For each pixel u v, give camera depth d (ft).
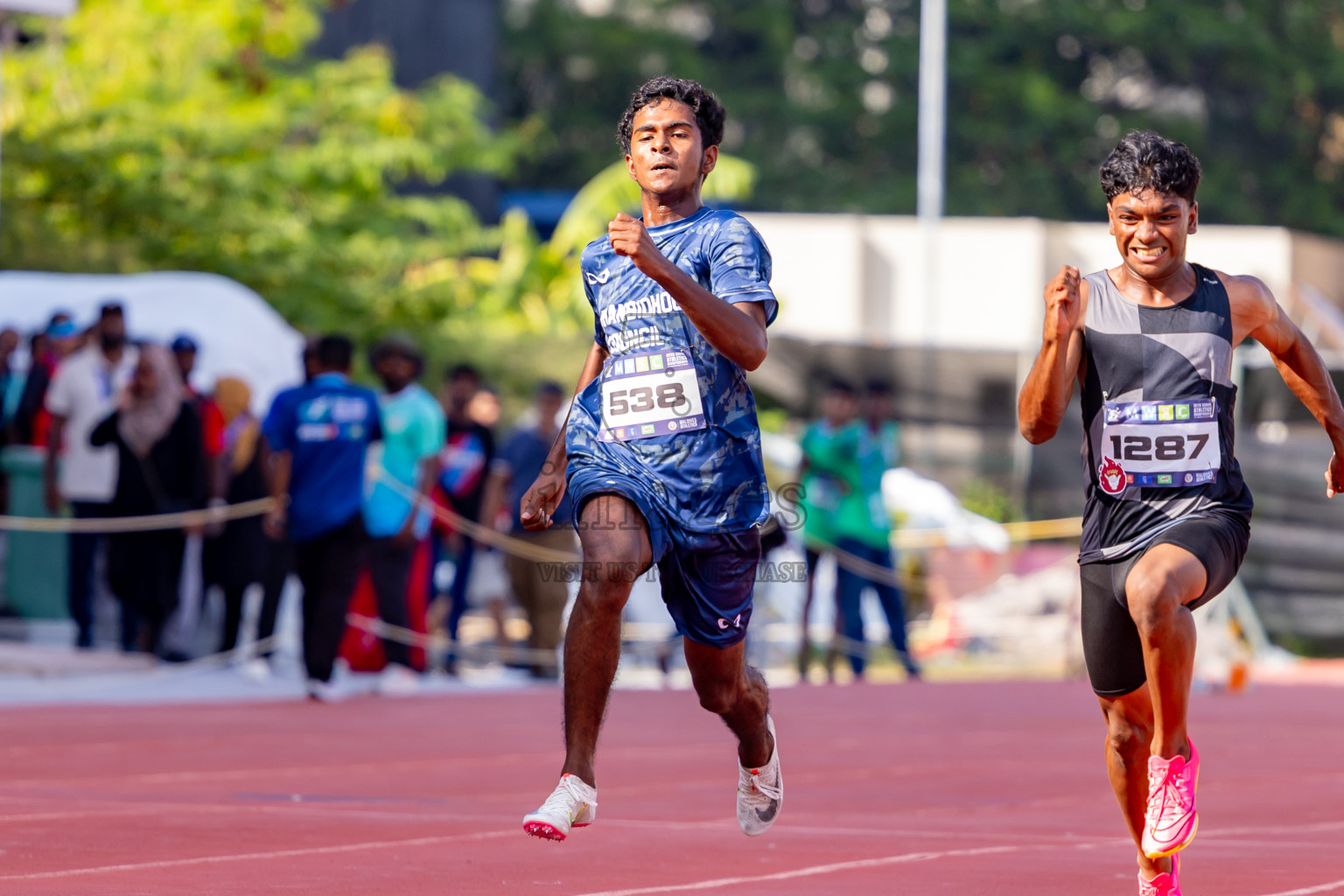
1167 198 41.60
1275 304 43.01
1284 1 440.04
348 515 111.86
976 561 187.52
